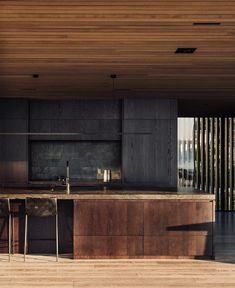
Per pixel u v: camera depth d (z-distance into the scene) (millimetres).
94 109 9195
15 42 4887
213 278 5270
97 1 3650
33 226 6496
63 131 9148
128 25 4281
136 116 9156
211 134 13578
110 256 6203
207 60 5703
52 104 9148
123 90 8070
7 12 3910
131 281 5125
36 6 3760
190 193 6352
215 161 13805
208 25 4277
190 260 6180
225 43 4902
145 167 9164
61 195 6070
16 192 6340
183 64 5934
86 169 9445
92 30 4445
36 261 6055
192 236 6234
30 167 9352
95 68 6195
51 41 4848
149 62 5824
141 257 6227
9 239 6164
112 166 9438
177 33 4535
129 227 6211
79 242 6184
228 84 7391
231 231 8570
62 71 6402
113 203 6203
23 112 9055
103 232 6199
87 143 9445
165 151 9188
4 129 9039
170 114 9188
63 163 9414
